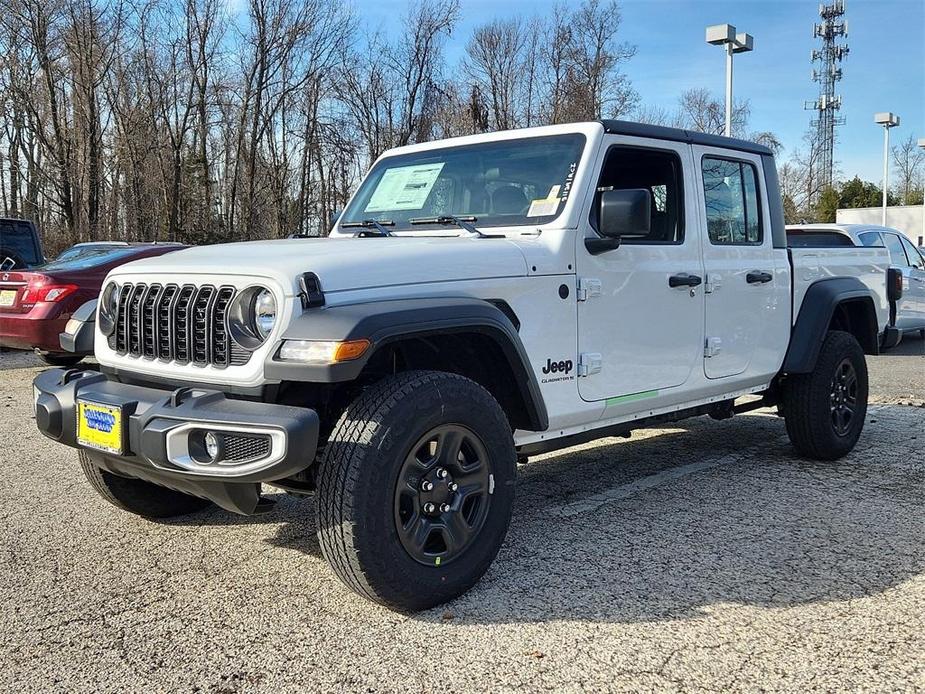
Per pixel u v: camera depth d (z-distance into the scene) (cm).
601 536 413
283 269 307
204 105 3353
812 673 275
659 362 438
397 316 301
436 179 450
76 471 540
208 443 298
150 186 3434
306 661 286
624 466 559
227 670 280
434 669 279
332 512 301
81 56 2998
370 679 273
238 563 378
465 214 427
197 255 355
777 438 644
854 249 617
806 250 552
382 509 302
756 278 497
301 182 3631
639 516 446
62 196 3047
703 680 271
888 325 641
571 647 294
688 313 452
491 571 366
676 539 407
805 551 388
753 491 492
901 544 397
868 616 318
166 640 302
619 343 414
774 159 534
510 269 362
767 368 516
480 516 338
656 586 348
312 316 296
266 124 3491
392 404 306
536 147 422
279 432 283
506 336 337
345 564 303
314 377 285
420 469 317
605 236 396
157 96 3278
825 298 541
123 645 299
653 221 461
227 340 314
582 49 4022
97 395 335
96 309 395
